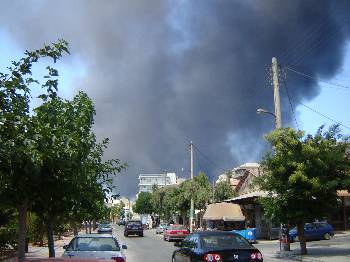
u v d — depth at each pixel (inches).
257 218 1797.5
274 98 1161.4
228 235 517.7
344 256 912.9
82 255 504.7
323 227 1557.6
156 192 3782.0
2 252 858.8
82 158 455.8
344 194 1694.1
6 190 384.2
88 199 563.5
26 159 313.4
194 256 491.2
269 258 1000.9
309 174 946.7
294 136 987.9
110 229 2103.8
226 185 2391.7
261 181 1008.9
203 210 2500.0
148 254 1146.7
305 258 910.4
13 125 293.3
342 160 956.6
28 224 1334.9
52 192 409.7
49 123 362.9
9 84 292.8
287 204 968.9
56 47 313.4
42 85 321.7
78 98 556.4
